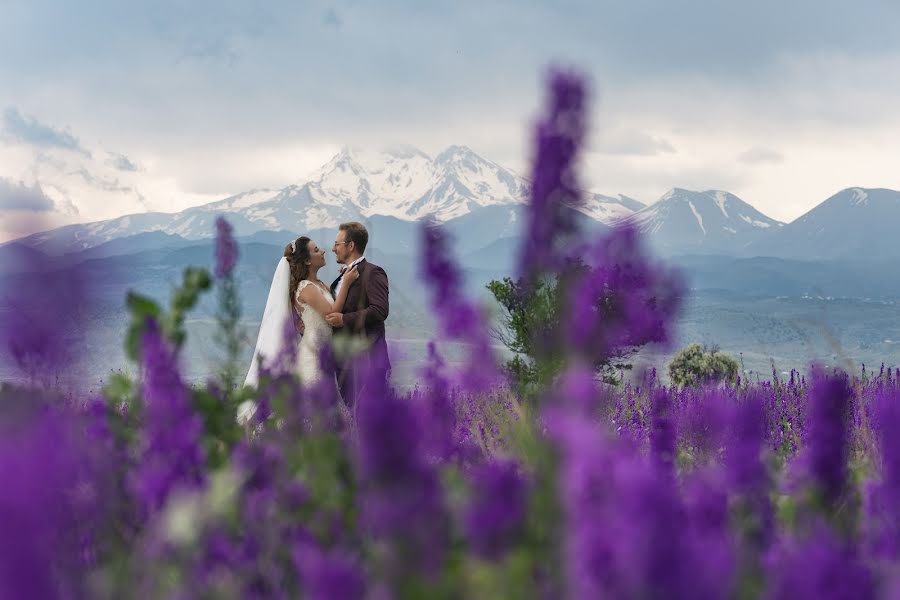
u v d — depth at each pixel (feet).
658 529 5.75
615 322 8.72
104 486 9.13
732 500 10.27
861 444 15.87
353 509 8.98
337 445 10.61
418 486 7.07
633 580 5.70
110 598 7.43
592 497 6.07
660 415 12.89
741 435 10.52
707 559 5.94
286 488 9.35
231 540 8.38
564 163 8.38
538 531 7.77
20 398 9.21
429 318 11.08
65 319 7.34
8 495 5.50
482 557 7.64
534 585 7.32
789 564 7.37
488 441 12.97
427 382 11.48
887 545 8.77
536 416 9.92
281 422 12.78
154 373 9.63
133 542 8.60
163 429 9.41
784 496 11.41
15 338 7.66
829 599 6.88
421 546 6.97
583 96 8.38
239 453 10.34
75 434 9.50
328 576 6.57
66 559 7.64
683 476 12.00
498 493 7.77
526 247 8.77
